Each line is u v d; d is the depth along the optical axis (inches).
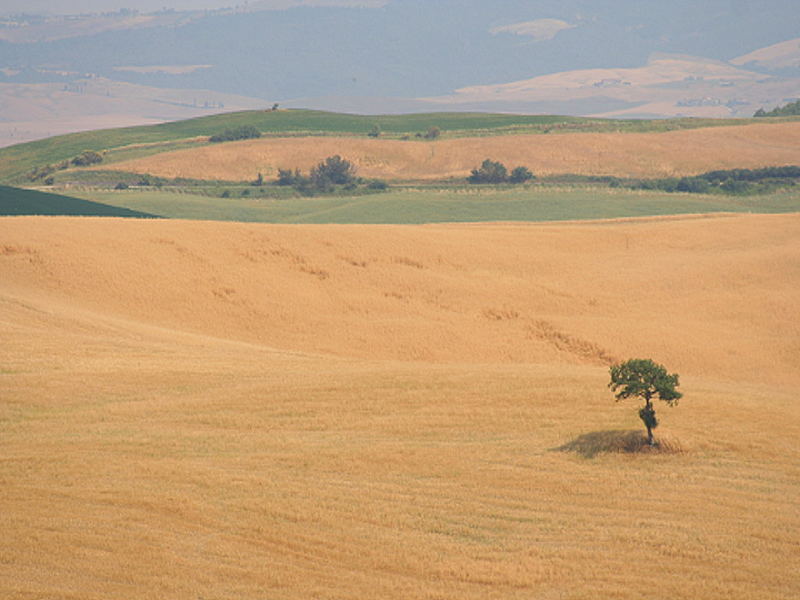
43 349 4970.5
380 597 2481.5
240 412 4111.7
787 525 2965.1
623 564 2694.4
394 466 3474.4
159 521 2913.4
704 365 6752.0
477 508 3093.0
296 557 2711.6
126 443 3663.9
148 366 4820.4
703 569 2662.4
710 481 3346.5
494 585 2573.8
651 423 3690.9
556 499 3181.6
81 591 2437.3
